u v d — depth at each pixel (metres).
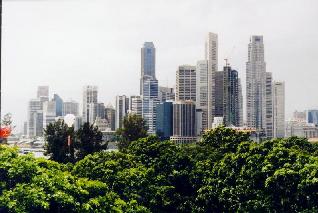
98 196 25.45
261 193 29.31
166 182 34.16
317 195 26.64
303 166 28.70
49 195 20.92
